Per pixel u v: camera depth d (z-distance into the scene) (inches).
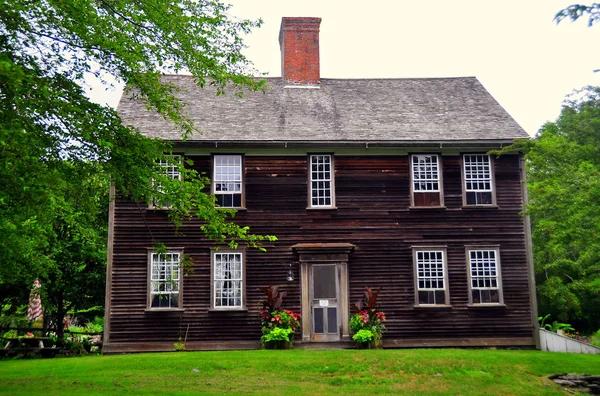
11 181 405.1
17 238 574.2
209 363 575.2
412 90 940.6
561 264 774.5
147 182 468.8
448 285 772.6
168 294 747.4
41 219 473.7
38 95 392.2
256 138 770.2
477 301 775.7
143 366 568.1
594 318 1037.2
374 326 732.7
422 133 804.0
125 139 468.1
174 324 740.7
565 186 631.2
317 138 778.8
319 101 887.1
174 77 924.0
